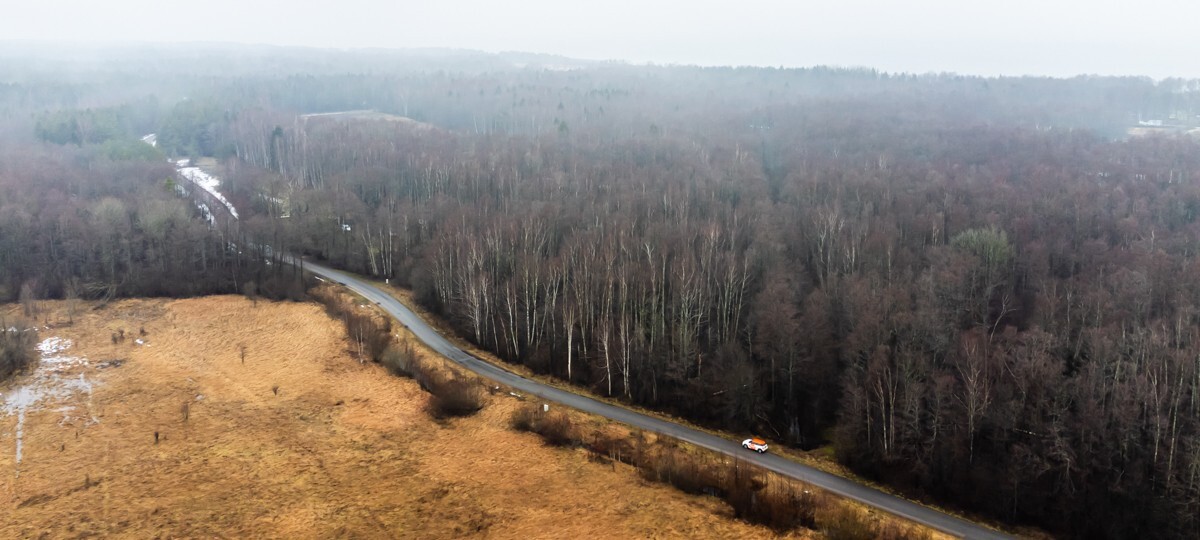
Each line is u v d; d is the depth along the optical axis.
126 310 112.19
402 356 91.69
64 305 114.00
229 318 108.88
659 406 86.62
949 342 81.31
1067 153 175.00
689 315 92.44
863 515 63.09
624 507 62.25
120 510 61.22
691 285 95.00
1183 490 60.94
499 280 107.69
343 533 58.38
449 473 67.62
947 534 62.31
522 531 58.81
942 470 69.00
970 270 97.88
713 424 82.75
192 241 126.44
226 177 189.00
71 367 91.00
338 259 135.50
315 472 67.50
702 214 139.25
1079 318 87.06
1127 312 84.19
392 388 86.06
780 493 64.38
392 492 64.38
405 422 77.81
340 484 65.56
